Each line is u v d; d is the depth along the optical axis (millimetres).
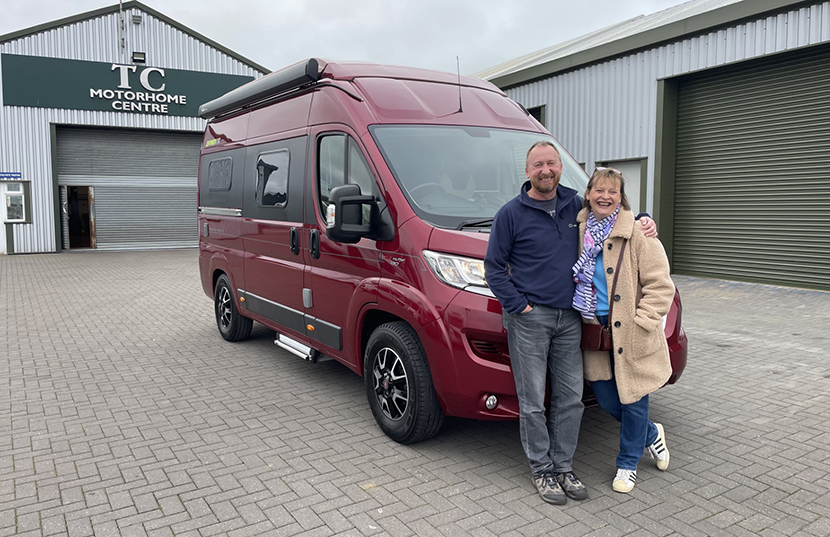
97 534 2975
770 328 7348
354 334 4402
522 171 4465
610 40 14352
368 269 4230
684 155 12047
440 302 3588
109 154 21625
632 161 12938
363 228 4020
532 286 3160
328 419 4551
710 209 11648
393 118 4430
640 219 3172
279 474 3621
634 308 3133
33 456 3898
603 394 3383
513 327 3252
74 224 21625
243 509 3211
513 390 3455
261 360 6262
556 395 3371
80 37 20328
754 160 10828
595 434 4223
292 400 4996
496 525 3027
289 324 5430
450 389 3590
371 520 3088
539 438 3318
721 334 7066
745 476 3523
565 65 13945
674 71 11766
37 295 10891
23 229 20125
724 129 11273
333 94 4750
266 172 5766
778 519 3053
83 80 20453
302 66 5059
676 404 4719
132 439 4180
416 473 3619
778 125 10383
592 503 3244
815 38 9570
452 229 3729
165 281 12906
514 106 5137
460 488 3426
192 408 4812
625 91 12773
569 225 3199
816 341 6645
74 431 4332
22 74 19656
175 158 22594
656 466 3658
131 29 20969
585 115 13789
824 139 9758
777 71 10312
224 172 6770
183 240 23000
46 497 3354
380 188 4082
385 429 4137
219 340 7199
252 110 6273
